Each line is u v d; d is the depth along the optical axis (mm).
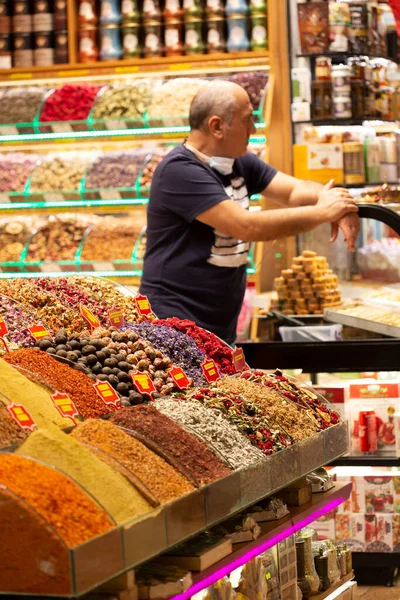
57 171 7355
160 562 2758
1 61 7734
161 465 2740
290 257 4988
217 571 2807
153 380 3475
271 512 3260
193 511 2578
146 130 7234
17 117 7426
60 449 2523
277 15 7180
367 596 4758
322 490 3643
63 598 2182
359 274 4914
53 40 7676
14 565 2223
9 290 3934
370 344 4719
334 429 3570
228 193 4648
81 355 3455
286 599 3393
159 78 7484
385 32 7539
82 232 7184
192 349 3838
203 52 7430
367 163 6934
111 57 7539
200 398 3330
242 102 4500
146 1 7469
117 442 2758
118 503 2451
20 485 2291
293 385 3770
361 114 7055
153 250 4652
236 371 3932
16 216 7477
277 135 7098
